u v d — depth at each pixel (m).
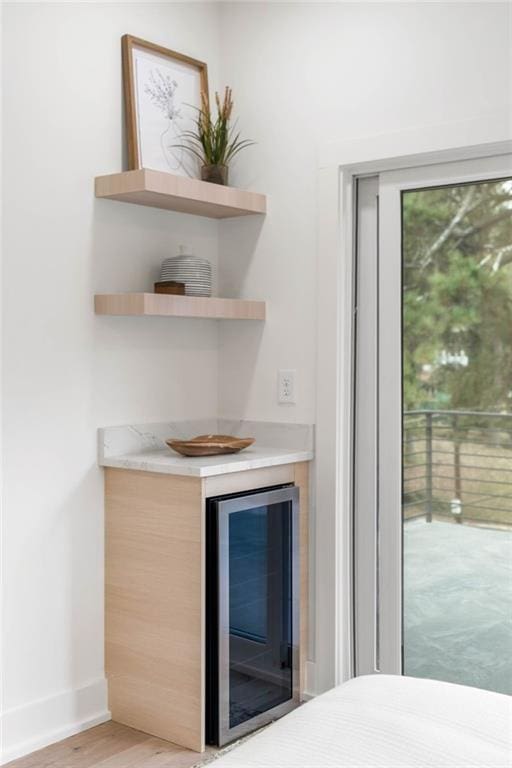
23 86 2.83
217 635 2.88
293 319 3.37
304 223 3.32
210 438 3.26
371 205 3.26
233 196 3.28
